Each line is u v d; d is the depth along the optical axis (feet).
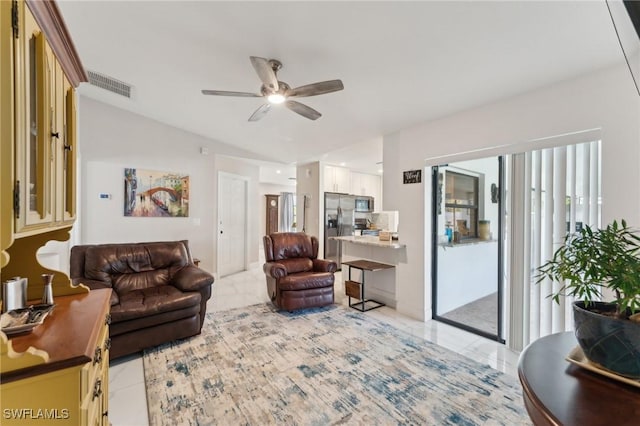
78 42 8.05
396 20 5.55
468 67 6.84
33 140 3.21
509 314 8.41
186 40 7.32
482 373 7.14
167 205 15.15
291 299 11.24
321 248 19.11
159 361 7.65
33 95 3.20
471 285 12.65
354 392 6.38
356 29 5.97
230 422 5.49
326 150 16.33
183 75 9.41
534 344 3.36
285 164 20.44
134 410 5.80
